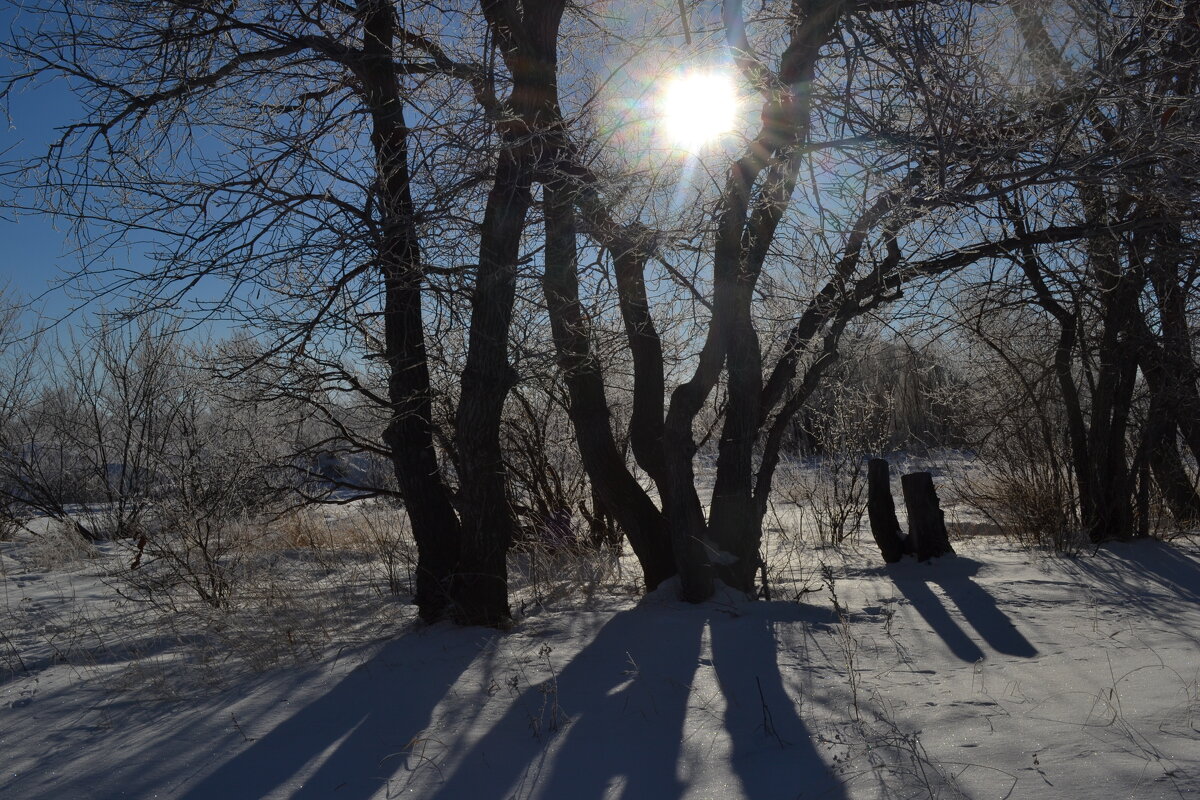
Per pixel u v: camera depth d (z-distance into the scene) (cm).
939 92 591
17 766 435
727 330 655
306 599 788
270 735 453
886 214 582
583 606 711
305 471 895
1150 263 821
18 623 773
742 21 656
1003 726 412
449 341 801
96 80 655
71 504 1439
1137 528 946
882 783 359
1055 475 952
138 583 844
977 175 605
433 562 670
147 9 661
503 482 664
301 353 655
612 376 973
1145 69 650
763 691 475
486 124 607
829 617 630
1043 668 499
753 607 647
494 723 450
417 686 511
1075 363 1021
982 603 663
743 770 382
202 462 907
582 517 1031
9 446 1352
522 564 906
